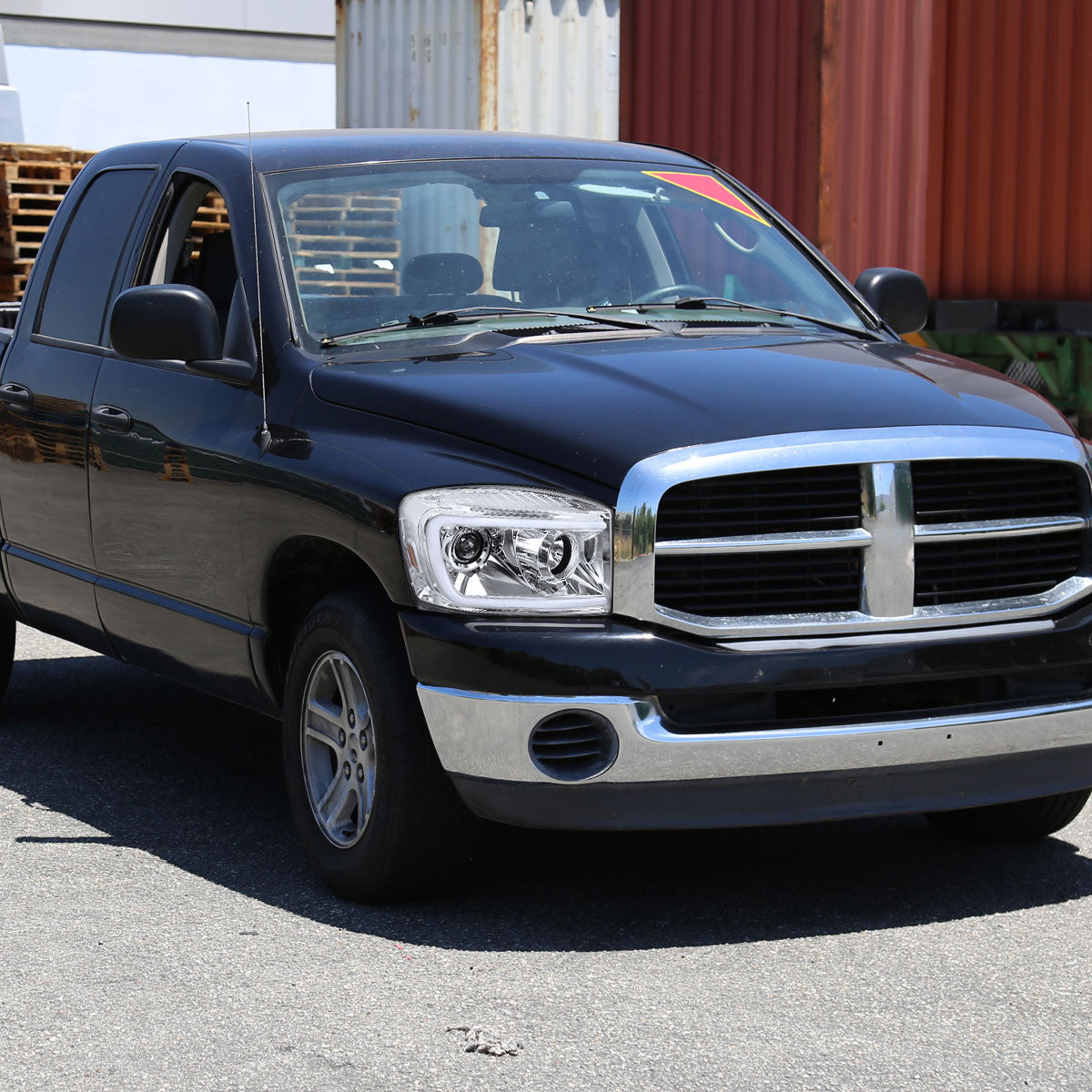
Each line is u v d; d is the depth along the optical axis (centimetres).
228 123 2733
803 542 423
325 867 468
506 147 584
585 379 457
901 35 1385
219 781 598
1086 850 511
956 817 522
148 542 548
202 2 2689
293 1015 382
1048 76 1322
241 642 508
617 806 420
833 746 424
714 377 456
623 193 581
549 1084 343
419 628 429
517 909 457
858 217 1412
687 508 418
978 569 445
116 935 437
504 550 422
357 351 501
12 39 2573
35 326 640
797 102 1417
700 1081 344
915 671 428
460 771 427
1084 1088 341
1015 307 1330
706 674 415
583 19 1466
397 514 434
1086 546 458
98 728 679
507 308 530
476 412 443
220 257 587
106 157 646
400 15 1521
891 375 471
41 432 609
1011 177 1348
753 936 435
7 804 570
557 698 414
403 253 537
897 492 430
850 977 405
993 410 456
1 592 665
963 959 417
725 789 422
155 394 546
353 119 1562
